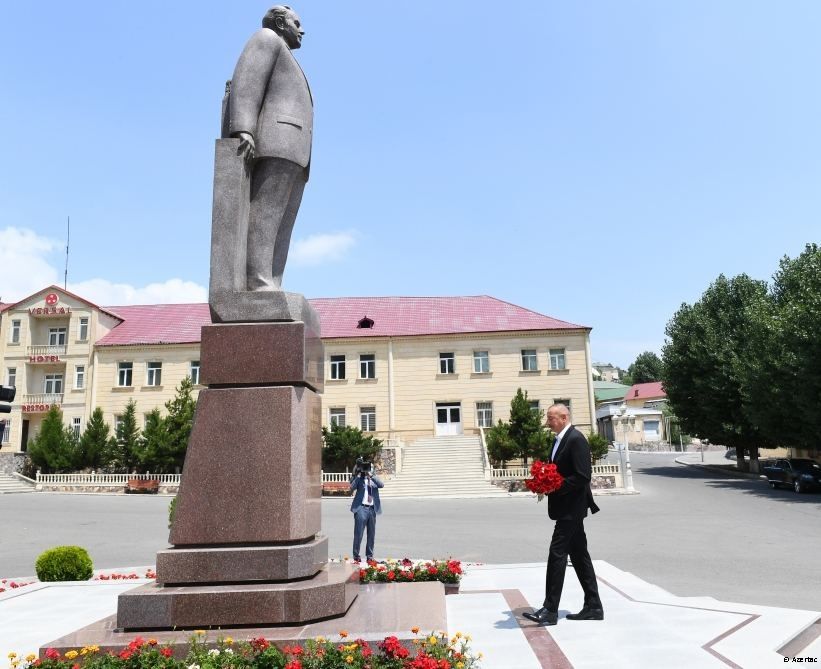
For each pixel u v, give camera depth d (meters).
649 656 4.53
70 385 37.59
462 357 36.75
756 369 27.56
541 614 5.57
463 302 41.06
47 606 7.28
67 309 38.22
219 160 5.56
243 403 4.99
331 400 36.75
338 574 5.02
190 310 41.31
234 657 3.63
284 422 4.95
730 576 9.81
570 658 4.51
